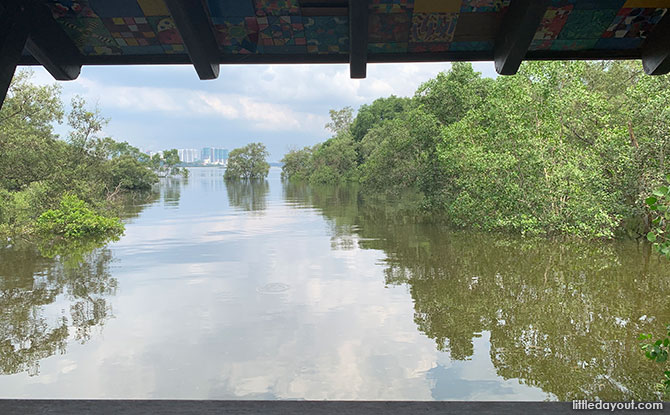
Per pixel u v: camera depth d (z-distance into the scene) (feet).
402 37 8.94
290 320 26.17
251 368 19.99
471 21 8.50
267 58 9.53
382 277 35.68
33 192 73.26
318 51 9.48
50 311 28.78
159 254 47.34
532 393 17.33
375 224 66.69
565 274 35.29
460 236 53.36
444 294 30.78
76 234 61.31
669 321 24.81
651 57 8.90
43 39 8.48
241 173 293.84
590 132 51.16
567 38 8.97
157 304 29.84
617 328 24.06
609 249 43.80
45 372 20.08
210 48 8.88
